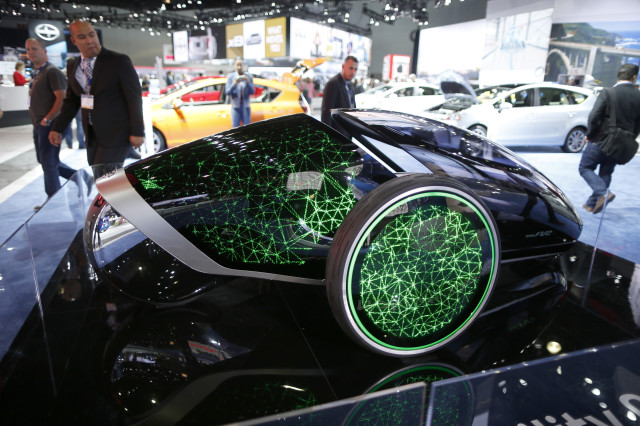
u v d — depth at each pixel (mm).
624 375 765
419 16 12758
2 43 16062
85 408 1016
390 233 1058
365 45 17359
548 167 4500
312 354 1241
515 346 1304
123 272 1371
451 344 1311
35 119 2809
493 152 1660
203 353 1230
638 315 1484
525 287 1623
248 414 1014
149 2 15562
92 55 2260
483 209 1147
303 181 1295
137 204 1195
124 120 2369
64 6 18875
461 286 1204
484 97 6816
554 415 712
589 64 7766
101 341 1268
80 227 1935
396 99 7273
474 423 692
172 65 18406
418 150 1471
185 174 1278
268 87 5477
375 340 1147
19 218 2799
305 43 14125
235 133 1498
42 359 1182
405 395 641
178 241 1181
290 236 1260
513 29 9008
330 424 616
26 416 986
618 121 2852
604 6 7367
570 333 1373
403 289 1132
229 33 15773
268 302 1508
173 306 1462
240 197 1243
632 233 2150
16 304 1289
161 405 1034
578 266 1846
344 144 1416
